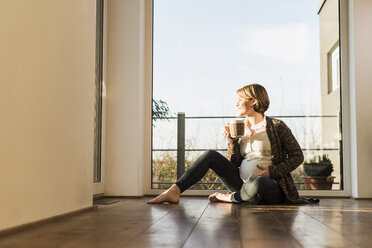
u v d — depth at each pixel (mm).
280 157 2996
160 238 1470
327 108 3695
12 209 1586
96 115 3387
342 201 3275
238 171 3111
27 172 1705
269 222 1912
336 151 3666
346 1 3715
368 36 3545
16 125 1612
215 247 1308
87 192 2445
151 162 3742
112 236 1514
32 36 1753
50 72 1938
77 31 2299
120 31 3627
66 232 1609
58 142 2029
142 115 3686
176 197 2918
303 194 3635
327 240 1444
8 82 1552
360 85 3533
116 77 3607
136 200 3287
